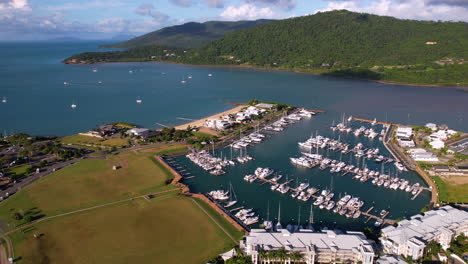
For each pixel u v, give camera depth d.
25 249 167.88
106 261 159.50
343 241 158.38
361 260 151.38
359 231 188.12
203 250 167.50
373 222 198.75
